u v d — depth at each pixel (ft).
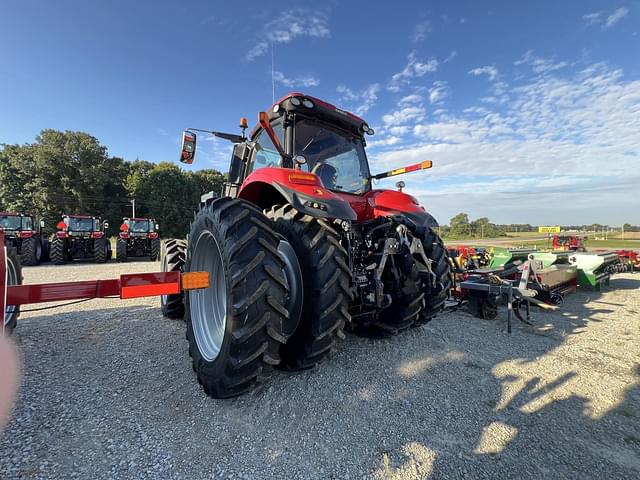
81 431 5.45
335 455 4.97
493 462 4.87
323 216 6.49
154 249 41.86
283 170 7.28
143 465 4.69
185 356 8.71
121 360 8.44
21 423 5.63
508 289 11.05
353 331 10.66
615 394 6.93
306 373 7.66
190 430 5.53
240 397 6.58
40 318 12.62
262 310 5.68
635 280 25.79
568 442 5.36
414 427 5.70
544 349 9.55
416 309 9.60
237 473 4.57
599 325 12.18
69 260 38.78
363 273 8.46
